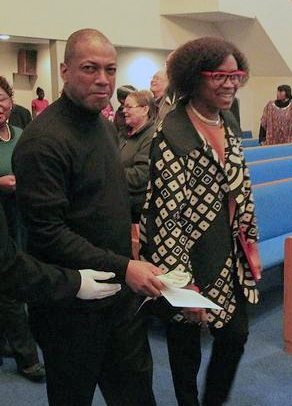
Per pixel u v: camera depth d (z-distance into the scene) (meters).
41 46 9.44
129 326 1.76
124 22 8.29
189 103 1.87
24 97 9.69
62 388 1.68
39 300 1.35
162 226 1.81
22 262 1.32
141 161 2.66
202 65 1.76
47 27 7.36
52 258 1.55
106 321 1.69
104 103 1.56
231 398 2.51
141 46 8.59
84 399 1.71
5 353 2.96
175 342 2.06
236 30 9.92
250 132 10.46
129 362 1.78
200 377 2.63
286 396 2.54
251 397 2.52
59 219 1.53
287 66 10.27
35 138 1.52
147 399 1.83
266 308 3.62
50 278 1.35
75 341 1.63
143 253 1.90
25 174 1.52
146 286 1.55
